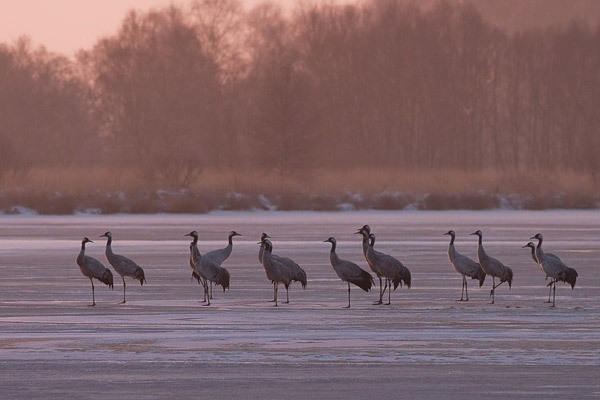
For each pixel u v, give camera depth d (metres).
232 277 31.75
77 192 71.12
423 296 27.19
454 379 16.44
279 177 86.00
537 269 34.19
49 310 24.41
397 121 108.25
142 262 36.53
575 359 18.00
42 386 15.99
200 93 108.31
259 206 71.94
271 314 23.62
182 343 19.59
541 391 15.60
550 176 84.12
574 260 37.09
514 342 19.73
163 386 16.00
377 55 106.12
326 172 91.50
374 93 106.50
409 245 44.09
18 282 30.31
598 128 107.00
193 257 25.50
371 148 107.31
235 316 23.31
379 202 72.62
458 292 28.08
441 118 106.75
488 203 73.06
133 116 106.50
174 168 78.06
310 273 32.84
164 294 27.62
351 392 15.62
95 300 26.34
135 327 21.61
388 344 19.50
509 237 48.66
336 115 103.44
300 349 18.97
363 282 24.89
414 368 17.27
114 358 18.12
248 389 15.82
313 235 49.81
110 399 15.21
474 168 105.69
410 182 81.62
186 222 59.88
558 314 23.70
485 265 25.69
